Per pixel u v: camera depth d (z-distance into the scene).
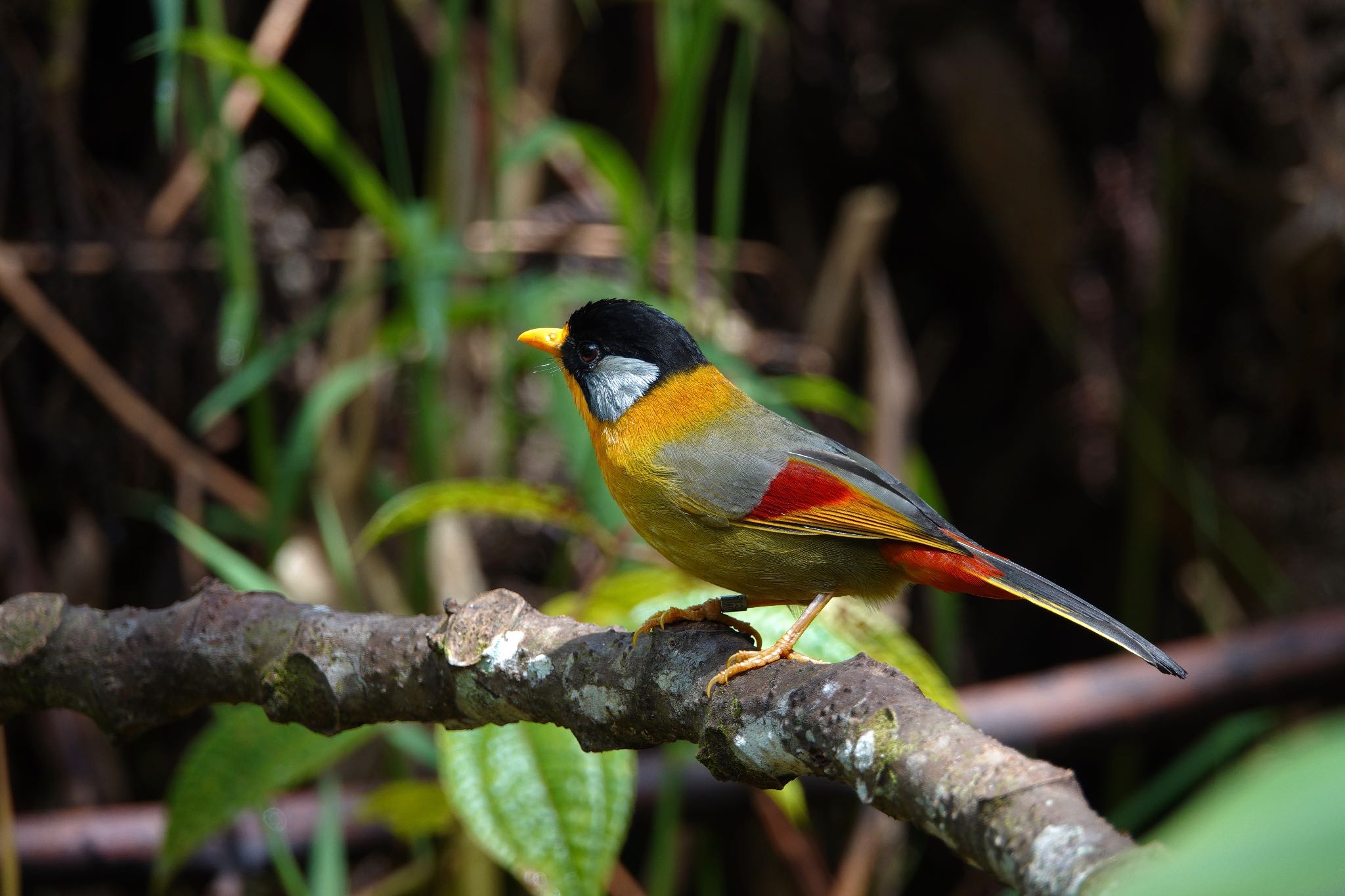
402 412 11.08
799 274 12.98
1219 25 12.49
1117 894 2.46
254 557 10.74
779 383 8.65
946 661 10.00
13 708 6.02
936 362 14.01
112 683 5.70
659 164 8.57
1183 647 10.27
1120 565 13.81
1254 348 13.37
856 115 13.27
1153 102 13.24
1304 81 12.48
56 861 8.27
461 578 9.32
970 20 12.60
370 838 9.23
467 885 8.10
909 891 13.48
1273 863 1.09
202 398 11.12
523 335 6.99
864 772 3.84
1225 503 13.02
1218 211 13.04
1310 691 10.07
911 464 10.55
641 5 11.70
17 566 9.95
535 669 5.11
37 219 10.73
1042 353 13.77
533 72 11.54
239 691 5.62
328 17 12.20
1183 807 12.53
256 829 8.88
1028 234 12.62
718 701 4.55
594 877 5.30
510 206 10.98
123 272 10.93
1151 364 11.62
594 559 11.08
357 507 9.99
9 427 10.81
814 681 4.25
